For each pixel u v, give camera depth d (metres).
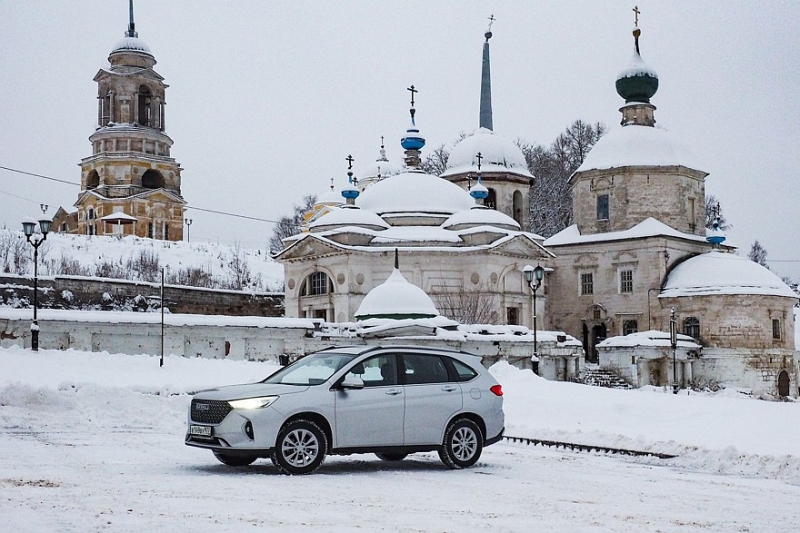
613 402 27.73
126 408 26.33
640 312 69.00
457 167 77.25
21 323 40.81
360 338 48.72
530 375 34.19
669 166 70.75
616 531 11.51
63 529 10.36
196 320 45.47
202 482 14.70
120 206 96.25
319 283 62.72
